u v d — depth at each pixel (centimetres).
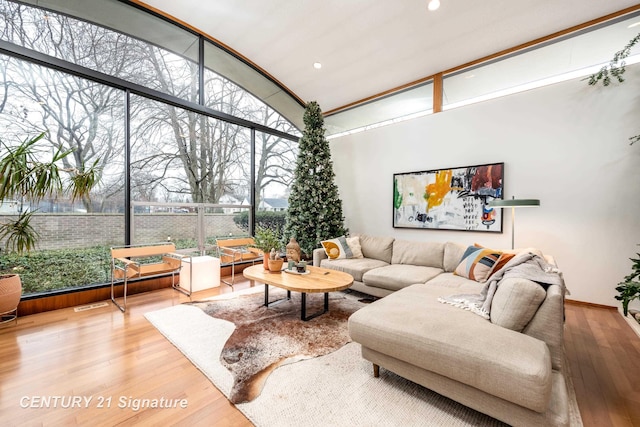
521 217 354
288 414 148
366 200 520
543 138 339
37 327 250
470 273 287
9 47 262
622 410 153
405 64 431
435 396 163
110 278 337
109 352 210
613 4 301
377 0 339
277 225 559
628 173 293
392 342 161
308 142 500
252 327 255
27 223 263
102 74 320
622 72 292
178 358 204
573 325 265
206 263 374
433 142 433
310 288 250
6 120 271
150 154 378
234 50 472
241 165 496
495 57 386
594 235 311
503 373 124
